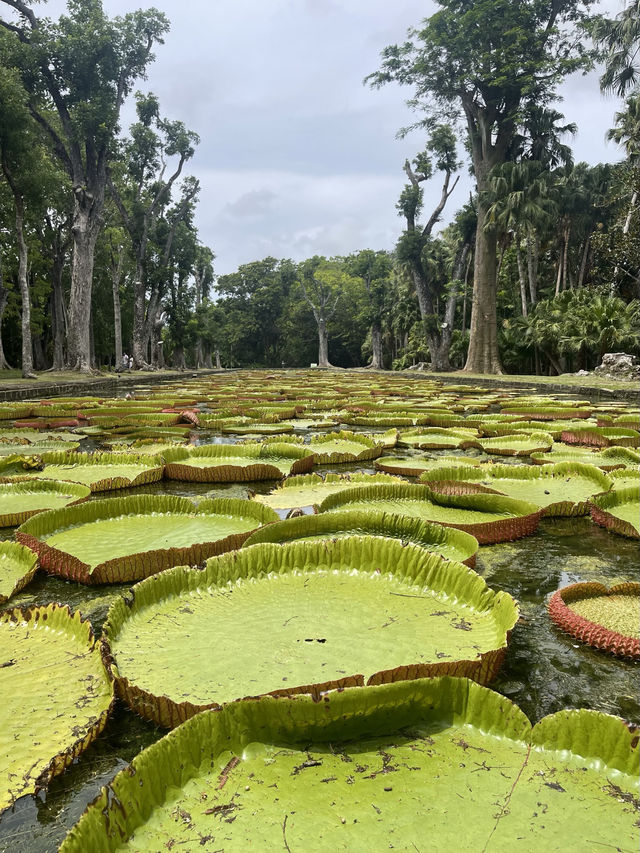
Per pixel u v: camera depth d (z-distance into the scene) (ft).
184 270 125.70
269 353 196.65
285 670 5.35
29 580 7.99
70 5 65.36
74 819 3.94
